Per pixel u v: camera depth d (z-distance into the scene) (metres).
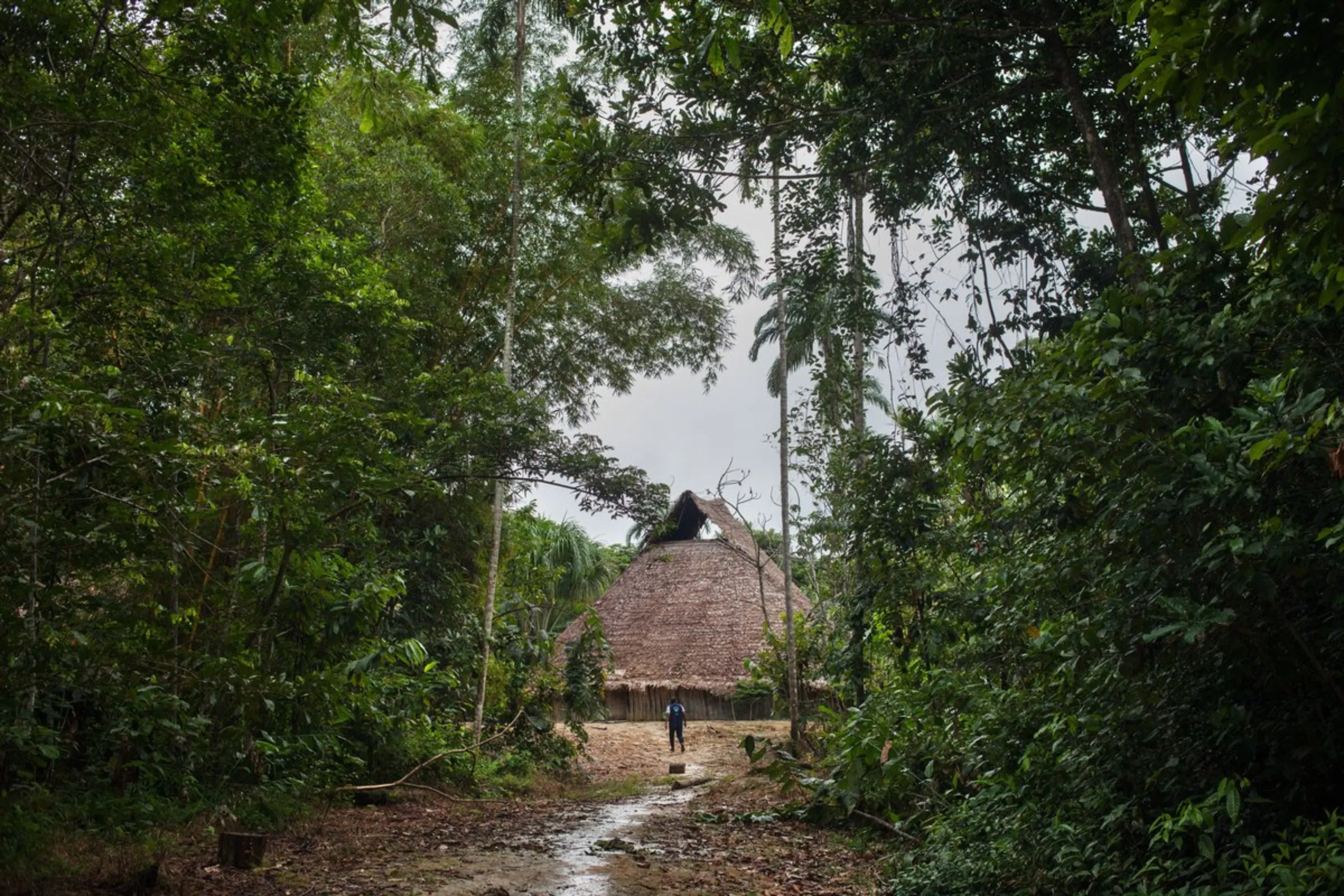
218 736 8.18
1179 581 4.41
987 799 6.50
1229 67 3.03
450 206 13.12
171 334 7.37
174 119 7.06
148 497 5.72
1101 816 5.28
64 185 6.59
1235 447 4.07
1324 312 4.43
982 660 7.45
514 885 6.55
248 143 7.25
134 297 7.14
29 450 5.27
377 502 9.53
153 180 7.37
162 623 7.25
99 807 7.11
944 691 7.89
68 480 5.59
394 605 12.41
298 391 8.77
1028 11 7.11
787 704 16.73
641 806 11.44
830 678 13.09
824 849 7.80
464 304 14.30
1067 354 5.06
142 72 6.65
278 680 6.93
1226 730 4.49
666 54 7.58
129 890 5.75
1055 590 5.63
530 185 14.18
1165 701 4.95
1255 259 4.93
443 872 6.94
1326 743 4.27
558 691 15.57
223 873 6.55
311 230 10.16
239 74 7.04
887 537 9.67
